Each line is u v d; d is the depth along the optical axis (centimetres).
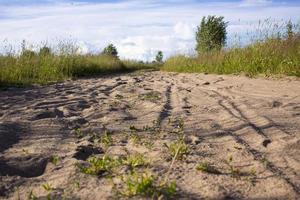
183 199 198
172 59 1719
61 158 269
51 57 1089
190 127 355
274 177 228
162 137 323
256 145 294
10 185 222
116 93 622
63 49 1187
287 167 245
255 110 419
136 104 499
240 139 313
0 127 345
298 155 266
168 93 614
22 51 1002
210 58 1259
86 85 791
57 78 963
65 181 225
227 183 220
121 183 220
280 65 784
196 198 199
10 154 275
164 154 271
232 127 351
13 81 791
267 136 315
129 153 279
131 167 245
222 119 387
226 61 1059
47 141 312
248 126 347
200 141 309
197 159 262
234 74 923
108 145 301
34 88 731
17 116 409
